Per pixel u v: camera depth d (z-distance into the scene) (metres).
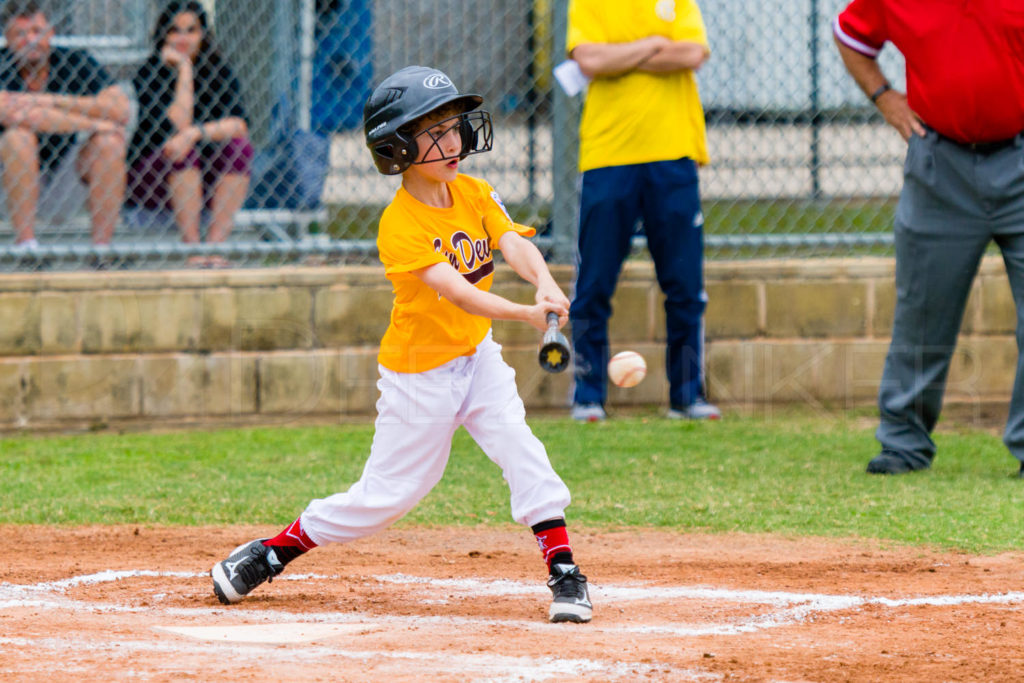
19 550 15.16
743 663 9.57
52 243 25.23
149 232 25.53
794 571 13.93
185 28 24.55
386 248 11.79
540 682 8.95
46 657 9.70
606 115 23.27
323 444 22.53
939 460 21.09
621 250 23.81
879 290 25.66
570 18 23.41
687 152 23.50
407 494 12.06
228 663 9.53
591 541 15.71
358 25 25.91
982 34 18.22
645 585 13.23
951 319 19.77
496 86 26.02
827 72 26.86
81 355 24.17
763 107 27.03
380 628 11.09
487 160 26.05
